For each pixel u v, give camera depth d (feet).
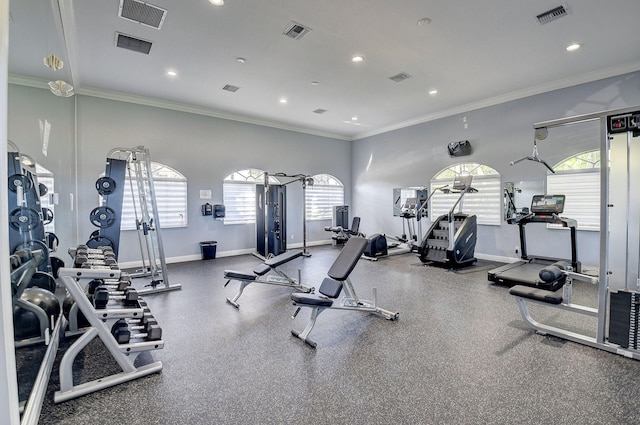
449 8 10.51
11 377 4.66
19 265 6.89
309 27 11.62
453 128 22.16
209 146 22.20
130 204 19.39
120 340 7.25
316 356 8.29
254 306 12.27
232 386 6.96
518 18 11.09
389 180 27.04
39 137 10.05
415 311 11.56
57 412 6.09
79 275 6.74
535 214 15.96
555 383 6.95
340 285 10.16
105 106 18.31
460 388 6.80
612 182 8.48
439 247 19.22
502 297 13.10
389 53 13.67
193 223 21.68
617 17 11.03
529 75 16.17
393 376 7.30
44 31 9.34
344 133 29.53
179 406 6.28
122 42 12.60
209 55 13.78
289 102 20.34
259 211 23.39
